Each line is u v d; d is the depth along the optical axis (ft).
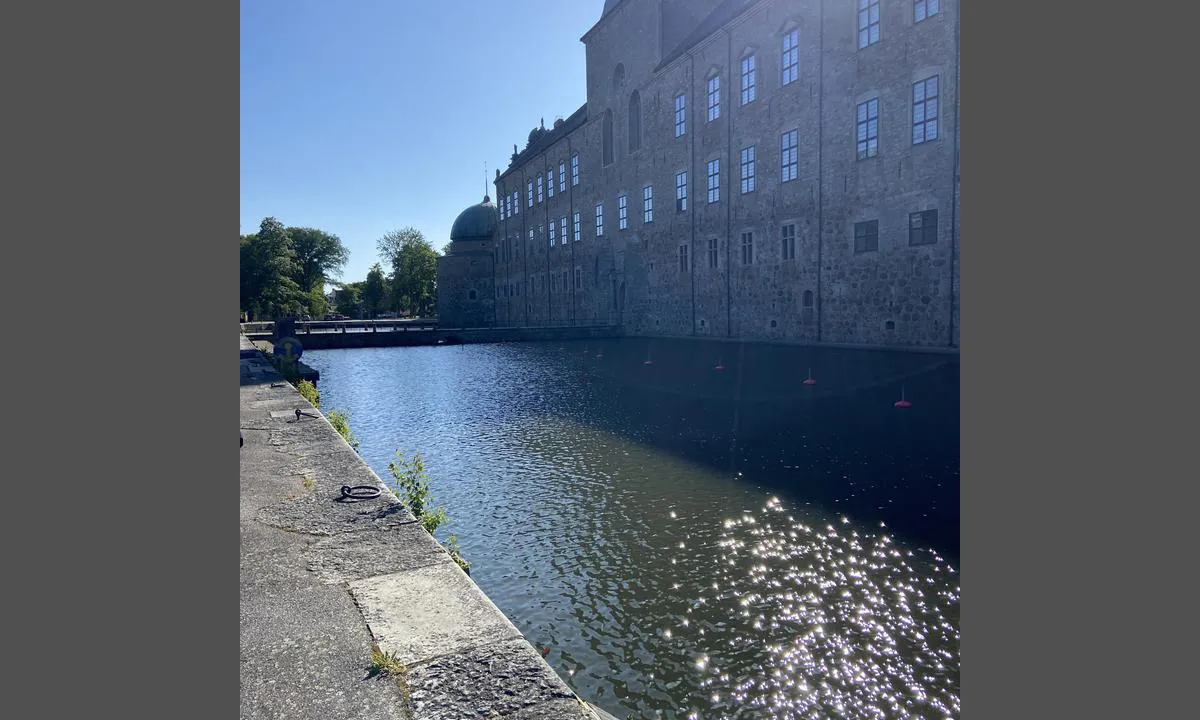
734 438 40.63
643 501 28.71
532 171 195.31
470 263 229.25
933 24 70.38
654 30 126.93
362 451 40.83
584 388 67.21
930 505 26.66
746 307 102.73
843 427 42.22
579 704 9.15
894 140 75.41
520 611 19.33
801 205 89.92
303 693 9.40
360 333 134.72
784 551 22.68
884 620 17.90
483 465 36.42
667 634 17.70
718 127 107.24
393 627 11.35
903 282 75.10
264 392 41.91
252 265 237.66
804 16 87.35
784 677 15.58
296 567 14.06
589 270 161.07
